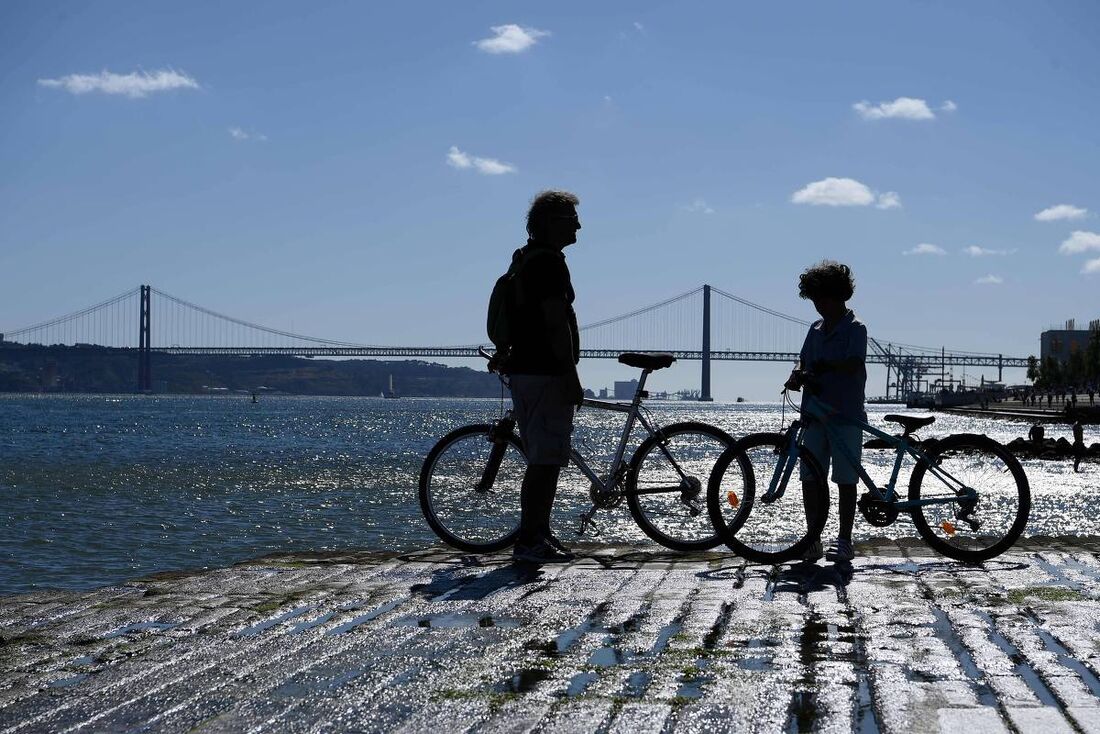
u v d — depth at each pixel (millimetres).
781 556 6059
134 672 3629
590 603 4824
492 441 6402
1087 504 22047
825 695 3260
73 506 20953
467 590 5180
